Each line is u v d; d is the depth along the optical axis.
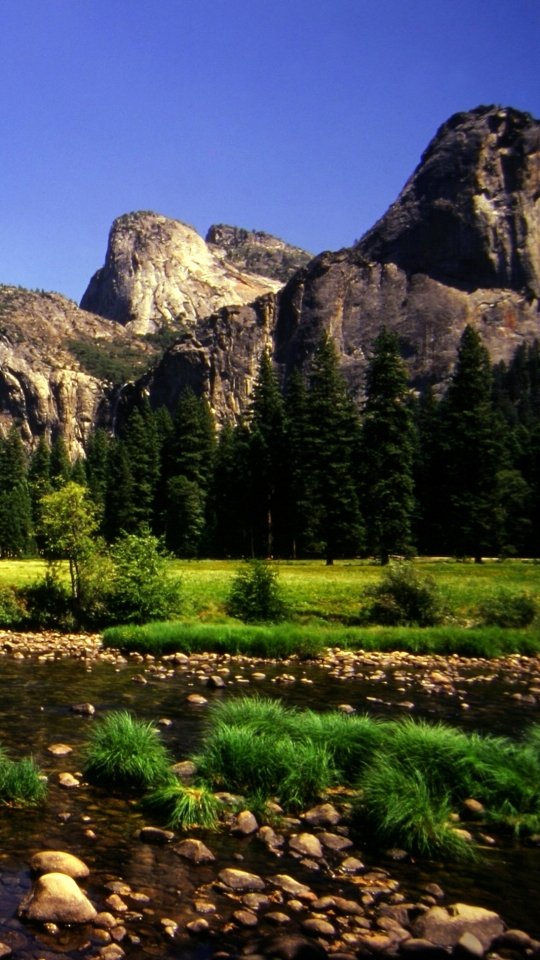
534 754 11.65
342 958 6.85
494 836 9.91
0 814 10.01
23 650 27.52
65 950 6.87
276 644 27.00
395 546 65.31
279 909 7.76
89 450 124.50
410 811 9.57
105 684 20.44
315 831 9.85
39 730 14.70
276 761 11.07
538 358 179.62
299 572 52.94
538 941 7.37
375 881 8.48
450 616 34.28
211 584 40.53
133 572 33.69
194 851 8.89
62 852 8.52
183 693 19.23
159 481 94.81
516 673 25.17
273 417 82.94
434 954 7.02
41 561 73.56
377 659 27.11
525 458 94.94
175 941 7.09
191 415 94.12
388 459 67.25
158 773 11.24
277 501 80.19
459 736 11.85
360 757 11.68
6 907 7.58
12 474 113.12
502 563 64.00
